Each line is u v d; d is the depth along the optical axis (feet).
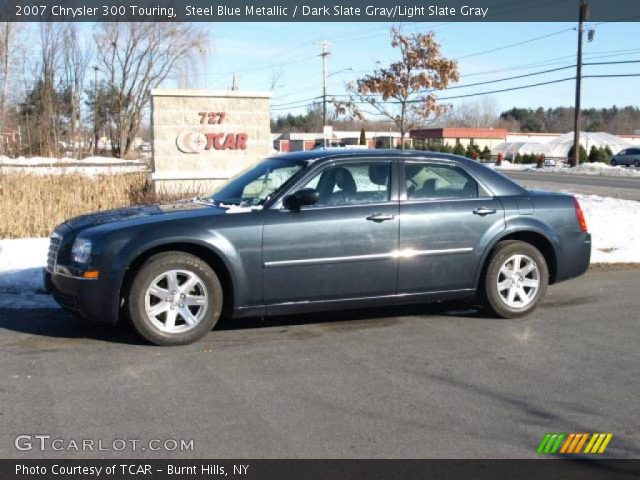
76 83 146.61
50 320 22.52
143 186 45.85
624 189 85.61
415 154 22.35
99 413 14.89
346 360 18.57
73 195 41.19
